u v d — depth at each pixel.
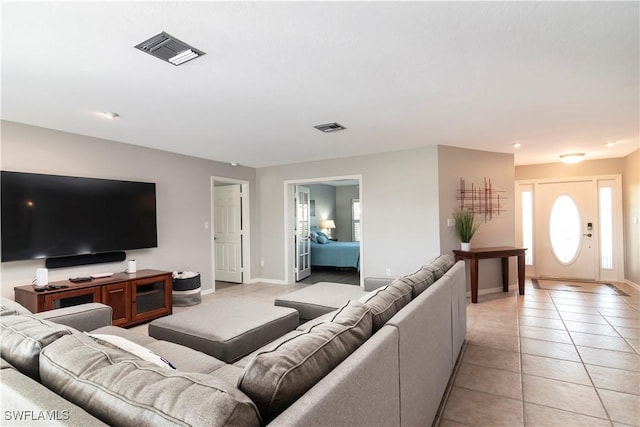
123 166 4.34
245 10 1.64
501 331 3.48
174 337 2.42
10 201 3.30
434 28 1.83
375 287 3.48
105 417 0.87
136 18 1.70
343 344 1.22
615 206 5.93
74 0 1.54
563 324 3.68
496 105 3.09
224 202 6.59
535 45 2.03
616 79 2.53
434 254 4.80
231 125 3.64
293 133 4.00
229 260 6.53
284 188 6.24
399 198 5.10
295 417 0.78
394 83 2.57
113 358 1.07
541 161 6.24
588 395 2.24
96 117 3.30
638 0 1.60
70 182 3.74
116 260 4.17
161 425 0.77
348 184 9.92
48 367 1.08
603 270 6.08
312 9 1.65
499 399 2.21
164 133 3.93
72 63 2.17
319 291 3.45
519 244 6.66
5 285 3.33
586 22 1.79
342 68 2.31
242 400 0.81
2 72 2.29
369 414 1.10
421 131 3.99
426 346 1.78
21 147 3.45
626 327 3.56
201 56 2.11
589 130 3.98
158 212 4.74
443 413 2.06
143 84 2.52
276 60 2.18
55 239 3.60
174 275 4.82
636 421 1.95
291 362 1.00
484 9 1.67
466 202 5.02
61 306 3.28
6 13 1.63
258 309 2.88
